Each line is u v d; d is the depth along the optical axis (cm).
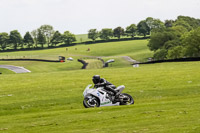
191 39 15325
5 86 3981
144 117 1504
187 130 1145
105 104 1995
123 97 2025
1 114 2305
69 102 2633
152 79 3906
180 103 1952
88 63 19025
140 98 2642
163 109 1714
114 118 1532
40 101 2711
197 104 1834
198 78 3700
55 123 1501
